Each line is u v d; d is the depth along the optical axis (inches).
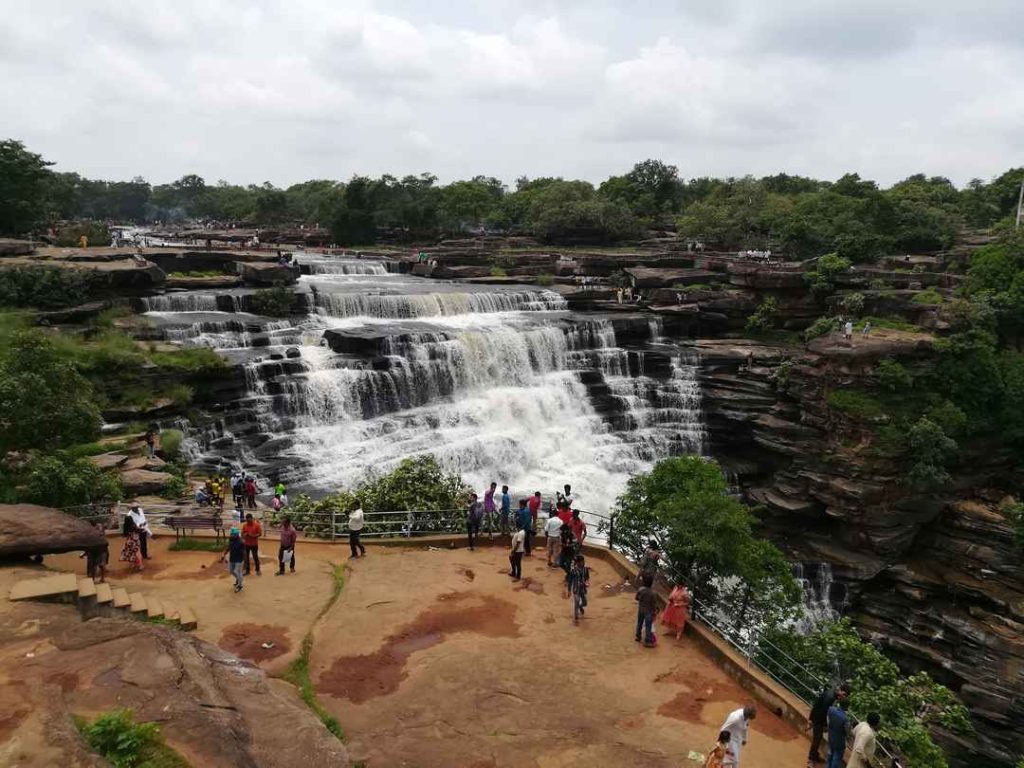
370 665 706.2
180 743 382.0
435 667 706.2
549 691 678.5
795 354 2039.9
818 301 2380.7
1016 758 1310.3
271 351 1737.2
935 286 2333.9
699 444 1971.0
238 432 1510.8
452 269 2915.8
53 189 4301.2
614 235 4180.6
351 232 4190.5
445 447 1617.9
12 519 740.0
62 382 1016.2
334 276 2785.4
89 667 449.7
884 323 2023.9
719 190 4601.4
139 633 501.4
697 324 2388.0
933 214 3629.4
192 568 904.9
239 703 455.8
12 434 959.0
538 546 1029.2
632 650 754.8
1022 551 1573.6
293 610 798.5
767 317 2390.5
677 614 786.2
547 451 1774.1
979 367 1775.3
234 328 1813.5
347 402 1636.3
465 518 1085.8
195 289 2143.2
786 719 660.7
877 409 1681.8
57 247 2475.4
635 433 1921.8
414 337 1792.6
